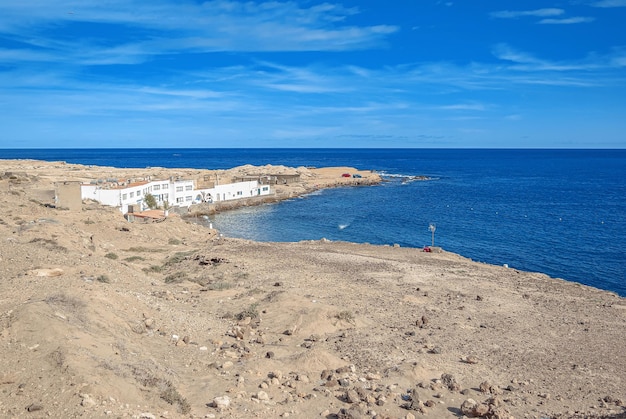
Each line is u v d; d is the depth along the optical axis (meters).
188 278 34.19
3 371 12.84
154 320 20.41
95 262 30.45
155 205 88.00
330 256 46.41
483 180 189.50
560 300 33.44
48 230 38.16
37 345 14.18
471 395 16.61
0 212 46.44
